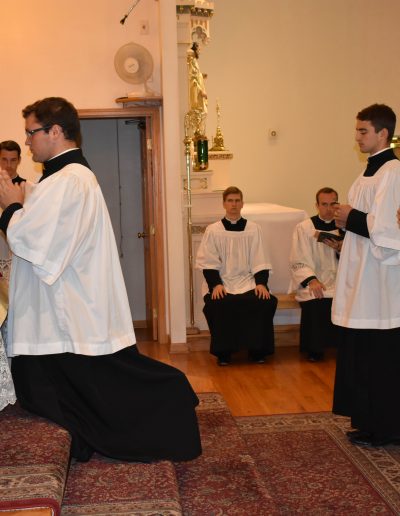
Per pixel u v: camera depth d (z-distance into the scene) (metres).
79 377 2.37
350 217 3.23
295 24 7.74
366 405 3.37
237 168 7.90
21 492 1.94
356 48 7.84
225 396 4.43
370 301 3.27
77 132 2.40
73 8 5.64
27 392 2.40
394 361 3.29
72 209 2.23
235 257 5.40
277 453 3.43
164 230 5.85
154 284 6.02
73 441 2.39
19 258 2.35
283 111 7.86
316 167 7.98
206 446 3.10
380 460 3.28
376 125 3.27
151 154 5.85
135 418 2.46
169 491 2.23
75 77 5.70
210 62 7.70
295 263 5.38
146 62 5.47
